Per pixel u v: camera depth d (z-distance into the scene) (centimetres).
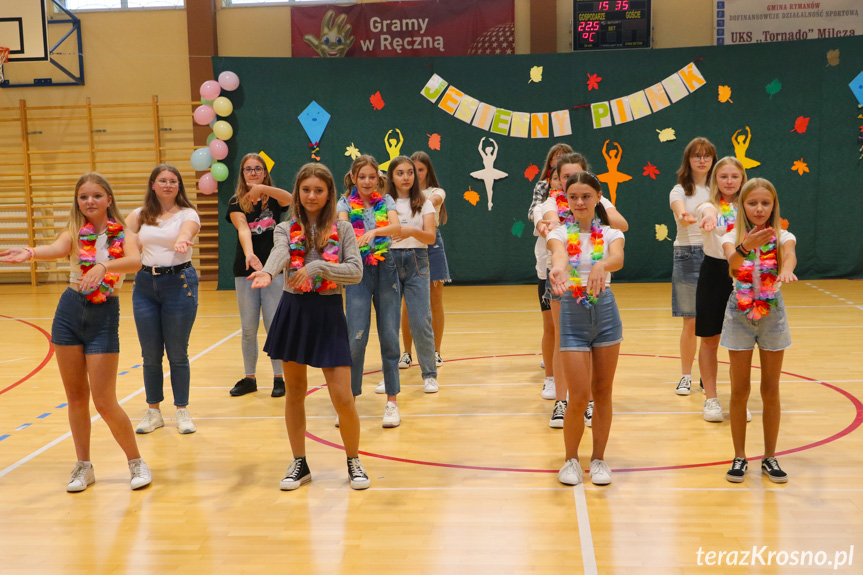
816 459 338
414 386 495
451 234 1055
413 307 454
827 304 804
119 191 1130
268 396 477
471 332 698
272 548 260
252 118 1034
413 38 1070
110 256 308
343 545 262
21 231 1130
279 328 305
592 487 312
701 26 1047
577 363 305
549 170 425
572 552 253
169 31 1109
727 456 347
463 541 263
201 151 1012
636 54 1013
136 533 274
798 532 264
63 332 309
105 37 1112
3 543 268
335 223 306
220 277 1056
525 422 409
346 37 1073
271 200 460
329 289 299
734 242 318
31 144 1123
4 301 962
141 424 400
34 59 1016
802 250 1018
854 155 997
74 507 300
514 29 1070
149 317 393
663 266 1037
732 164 389
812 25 1023
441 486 317
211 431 402
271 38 1105
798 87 995
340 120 1037
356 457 321
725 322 316
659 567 241
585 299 303
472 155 1041
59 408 454
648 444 366
